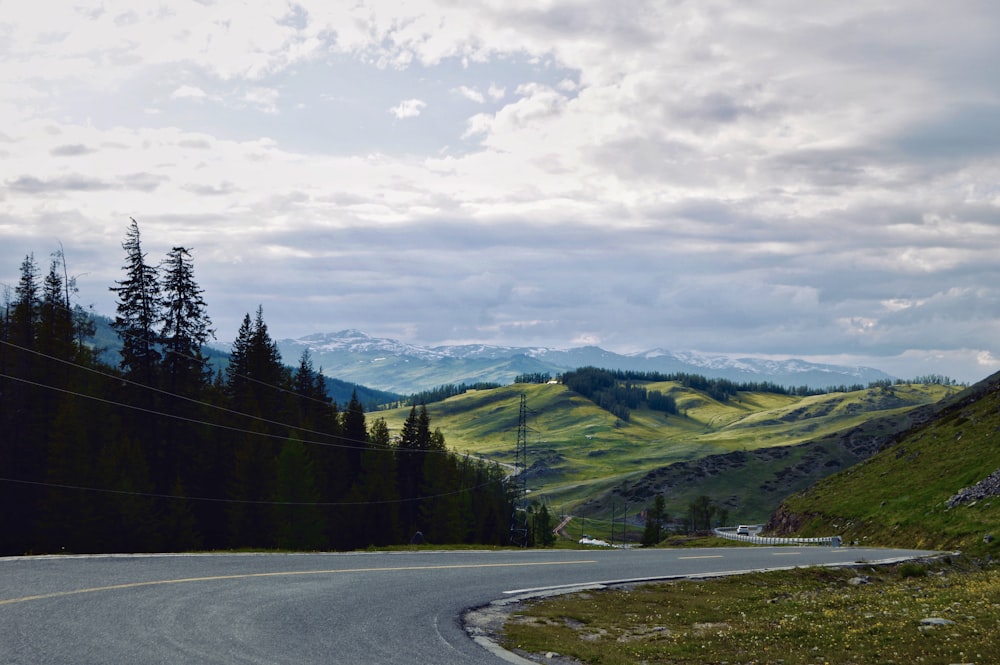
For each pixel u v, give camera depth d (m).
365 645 15.35
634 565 37.22
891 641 17.81
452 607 21.42
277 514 75.62
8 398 65.50
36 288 72.62
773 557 45.31
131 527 64.00
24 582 19.44
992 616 20.00
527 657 16.30
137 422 68.62
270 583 22.67
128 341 66.38
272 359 91.44
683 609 25.73
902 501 72.62
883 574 38.66
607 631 21.36
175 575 22.56
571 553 43.28
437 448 119.12
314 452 90.44
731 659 17.08
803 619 22.45
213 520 73.44
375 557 33.66
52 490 63.06
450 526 107.94
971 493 62.12
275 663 13.19
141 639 14.23
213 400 79.00
